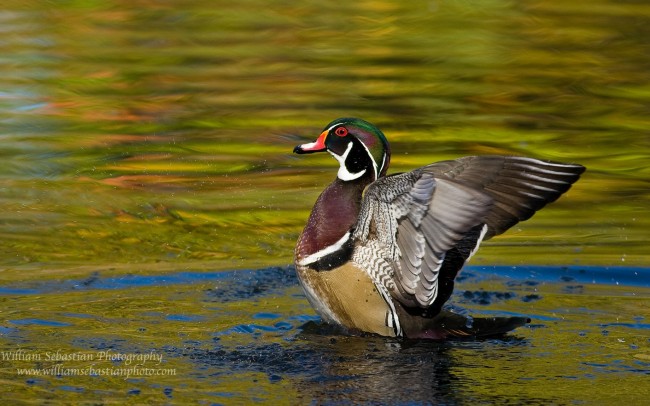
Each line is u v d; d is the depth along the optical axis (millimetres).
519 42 20703
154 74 18875
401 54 20062
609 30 21266
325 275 9680
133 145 16109
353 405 7953
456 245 9273
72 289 11180
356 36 21125
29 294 10961
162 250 12711
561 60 19703
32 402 7910
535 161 8602
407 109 17344
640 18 22000
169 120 16875
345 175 10023
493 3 23047
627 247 12664
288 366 8812
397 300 9445
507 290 11336
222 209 14102
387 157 10109
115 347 9250
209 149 16031
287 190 14703
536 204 8648
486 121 16922
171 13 22609
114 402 7934
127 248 12711
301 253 9867
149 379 8461
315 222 9867
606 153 15719
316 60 19719
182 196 14492
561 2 23219
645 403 7965
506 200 8781
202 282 11555
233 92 18094
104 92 18062
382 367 8812
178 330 9781
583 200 14375
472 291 11289
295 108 17312
